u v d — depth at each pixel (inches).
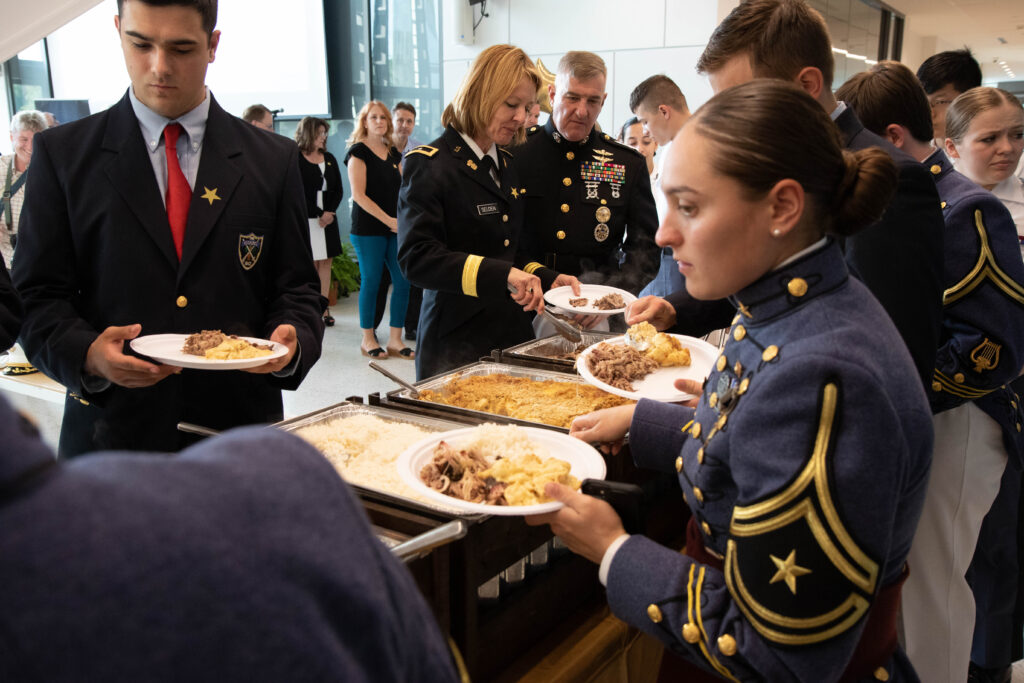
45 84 359.3
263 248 70.6
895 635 39.6
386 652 17.3
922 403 33.2
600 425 55.3
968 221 69.3
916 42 421.4
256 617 15.1
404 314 229.9
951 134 107.3
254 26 351.6
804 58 54.6
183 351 59.9
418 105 325.7
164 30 59.9
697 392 57.6
